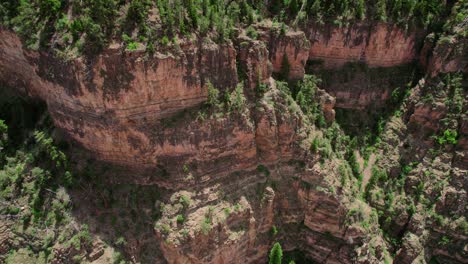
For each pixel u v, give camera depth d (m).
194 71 60.38
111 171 63.34
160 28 57.59
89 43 55.47
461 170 76.31
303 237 72.38
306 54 74.19
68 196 61.12
